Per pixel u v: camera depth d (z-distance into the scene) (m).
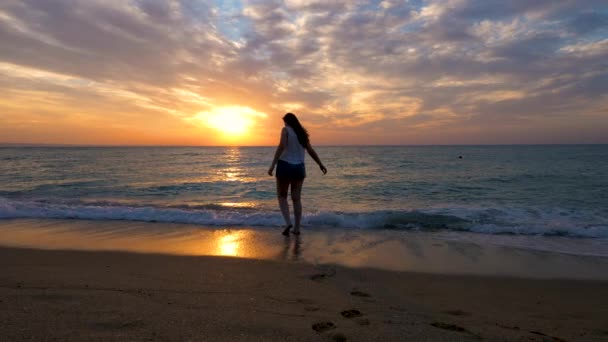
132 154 54.38
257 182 14.62
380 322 2.09
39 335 1.66
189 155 52.66
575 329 2.16
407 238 4.83
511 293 2.90
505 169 21.78
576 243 4.68
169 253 3.91
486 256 4.01
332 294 2.66
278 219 5.97
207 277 2.96
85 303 2.15
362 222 5.75
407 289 2.91
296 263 3.54
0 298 2.22
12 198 9.09
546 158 36.62
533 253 4.15
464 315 2.37
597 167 22.75
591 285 3.13
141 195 10.72
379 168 23.22
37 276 2.88
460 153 57.12
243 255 3.86
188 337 1.70
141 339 1.65
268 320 2.00
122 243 4.41
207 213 6.34
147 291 2.49
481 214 7.01
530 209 7.69
